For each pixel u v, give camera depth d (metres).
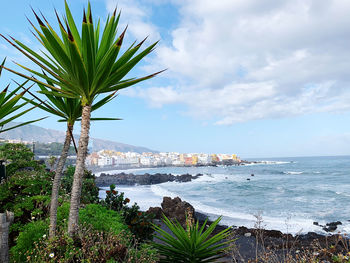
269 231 12.73
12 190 6.51
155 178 60.38
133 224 5.10
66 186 8.57
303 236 13.20
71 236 3.45
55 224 3.79
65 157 4.00
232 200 29.47
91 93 3.40
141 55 3.31
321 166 109.94
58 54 3.03
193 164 181.25
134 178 59.22
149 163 185.25
